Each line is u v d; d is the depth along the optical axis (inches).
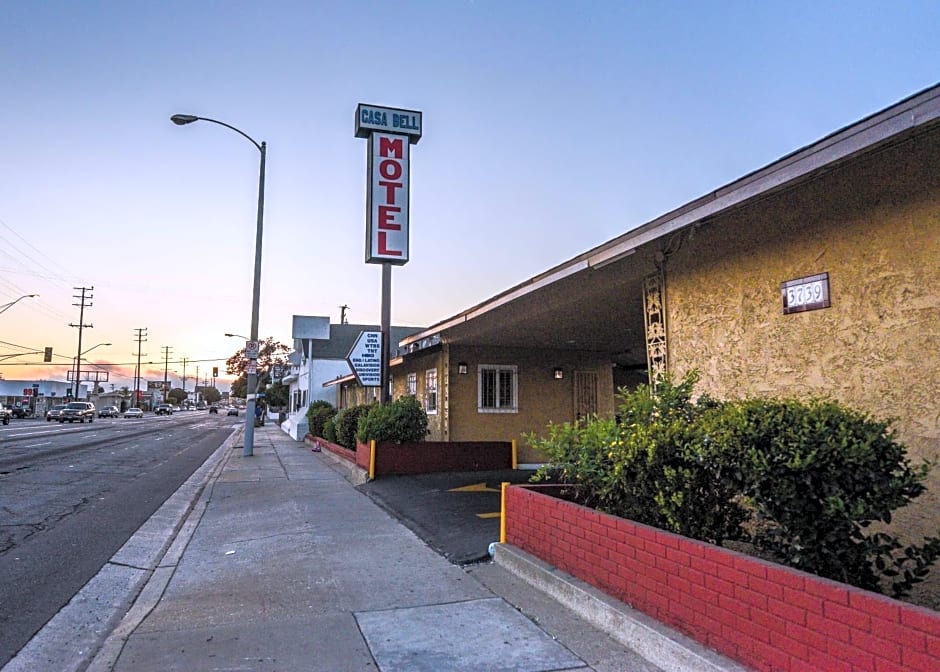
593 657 173.8
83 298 2837.1
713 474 177.2
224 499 487.8
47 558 299.6
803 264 217.3
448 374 631.8
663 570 174.7
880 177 191.9
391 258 570.9
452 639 188.9
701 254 267.0
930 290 176.6
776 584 139.6
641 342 616.7
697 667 152.8
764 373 231.1
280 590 242.5
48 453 836.0
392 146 575.2
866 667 119.4
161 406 3902.6
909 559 164.2
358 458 607.5
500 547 270.7
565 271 331.9
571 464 231.3
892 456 151.1
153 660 177.3
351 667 170.1
